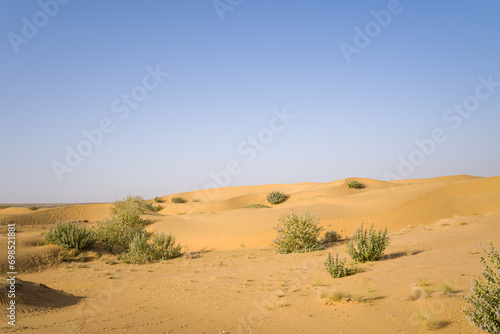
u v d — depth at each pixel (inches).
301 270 511.5
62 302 396.2
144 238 822.5
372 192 1615.4
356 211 1164.5
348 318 269.9
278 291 389.7
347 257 569.0
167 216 1316.4
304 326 267.3
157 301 395.2
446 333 221.1
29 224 1378.0
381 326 245.8
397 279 353.7
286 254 727.7
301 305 319.6
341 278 409.4
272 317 297.3
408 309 266.7
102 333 263.4
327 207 1261.1
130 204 1211.2
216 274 559.5
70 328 277.3
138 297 423.5
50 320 305.6
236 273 553.0
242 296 389.1
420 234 736.3
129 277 584.1
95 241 917.8
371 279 373.4
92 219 1512.1
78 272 651.5
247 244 938.7
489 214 927.0
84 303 394.6
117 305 379.6
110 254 847.1
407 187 1582.2
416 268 391.5
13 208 1993.1
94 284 536.7
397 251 552.4
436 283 315.0
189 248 954.1
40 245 808.9
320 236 916.6
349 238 886.4
